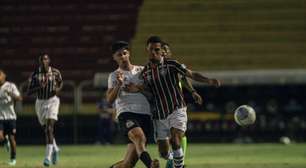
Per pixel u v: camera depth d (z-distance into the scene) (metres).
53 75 47.38
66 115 87.75
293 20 109.38
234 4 112.06
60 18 110.75
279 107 86.75
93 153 64.00
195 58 103.75
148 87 30.39
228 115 86.25
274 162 49.00
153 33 108.25
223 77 86.69
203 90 86.50
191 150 67.25
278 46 105.38
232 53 104.62
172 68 30.30
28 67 106.06
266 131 86.25
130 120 29.05
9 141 48.31
